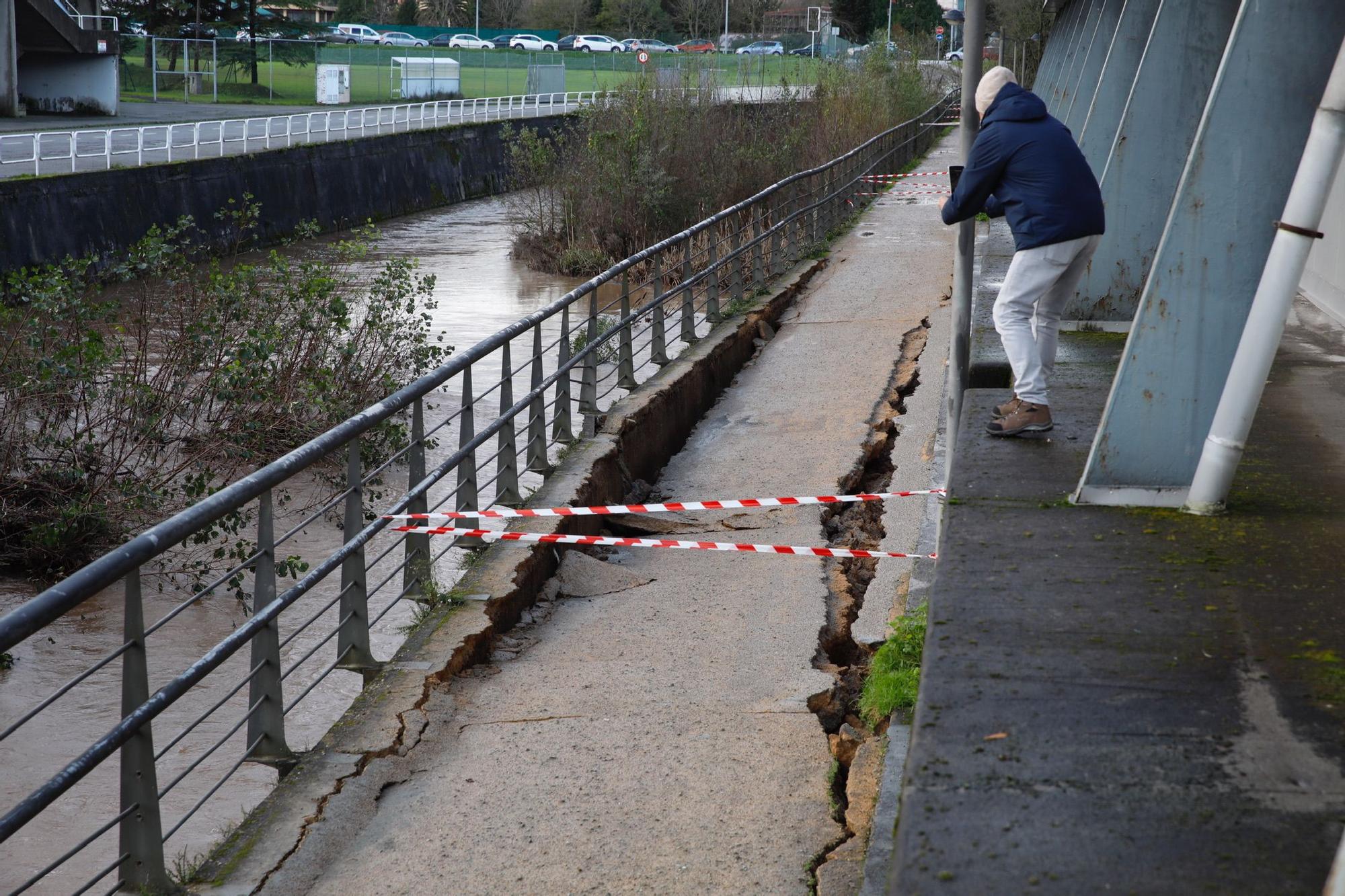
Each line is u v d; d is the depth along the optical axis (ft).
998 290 35.40
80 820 19.85
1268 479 16.39
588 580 23.22
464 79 205.36
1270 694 10.43
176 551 32.30
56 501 32.76
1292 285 14.11
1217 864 8.20
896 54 128.06
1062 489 16.07
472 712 17.17
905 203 79.51
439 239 98.43
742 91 100.42
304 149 98.68
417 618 19.94
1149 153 27.48
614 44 287.28
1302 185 13.61
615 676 18.52
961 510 15.34
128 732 11.95
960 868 8.21
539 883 12.97
